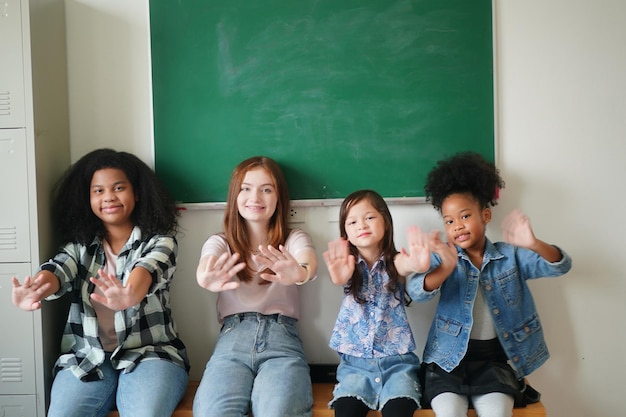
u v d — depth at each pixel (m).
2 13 1.65
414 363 1.65
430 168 1.84
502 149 1.85
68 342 1.70
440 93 1.83
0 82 1.66
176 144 1.88
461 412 1.49
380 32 1.82
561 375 1.88
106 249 1.76
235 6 1.84
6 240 1.69
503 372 1.59
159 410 1.52
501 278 1.65
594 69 1.82
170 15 1.84
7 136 1.67
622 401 1.88
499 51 1.83
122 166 1.73
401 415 1.47
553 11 1.82
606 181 1.84
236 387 1.56
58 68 1.82
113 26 1.87
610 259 1.85
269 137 1.86
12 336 1.70
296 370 1.62
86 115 1.89
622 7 1.81
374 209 1.65
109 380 1.62
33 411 1.71
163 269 1.63
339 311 1.77
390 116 1.84
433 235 1.56
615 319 1.87
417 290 1.60
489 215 1.70
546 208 1.85
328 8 1.82
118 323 1.65
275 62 1.84
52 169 1.78
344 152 1.85
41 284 1.55
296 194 1.87
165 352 1.69
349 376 1.60
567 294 1.87
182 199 1.88
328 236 1.88
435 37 1.82
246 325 1.72
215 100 1.86
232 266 1.64
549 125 1.83
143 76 1.88
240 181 1.74
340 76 1.84
